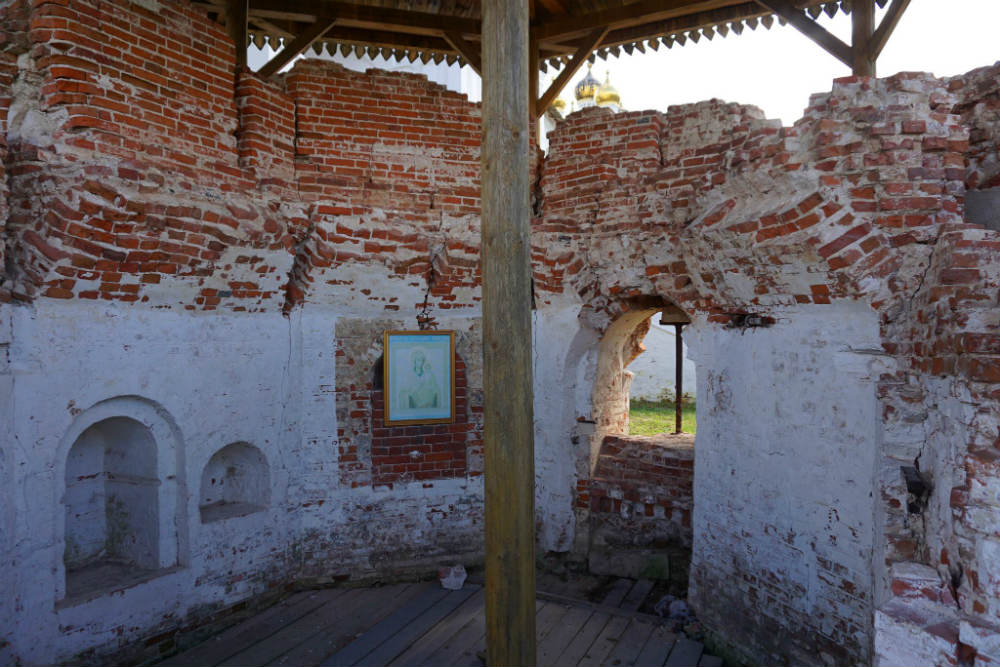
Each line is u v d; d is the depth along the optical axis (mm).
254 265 5352
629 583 6340
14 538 4242
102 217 4262
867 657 4016
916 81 4066
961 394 3250
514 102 3475
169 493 5230
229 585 5562
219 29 5156
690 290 5543
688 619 5480
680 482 6469
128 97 4496
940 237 3820
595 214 6113
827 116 4207
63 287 4383
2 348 4203
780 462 4730
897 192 4008
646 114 5902
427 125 6121
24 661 4297
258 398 5742
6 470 4199
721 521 5281
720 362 5328
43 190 4113
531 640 3588
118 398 4867
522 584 3545
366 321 6258
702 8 7277
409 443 6422
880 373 4066
